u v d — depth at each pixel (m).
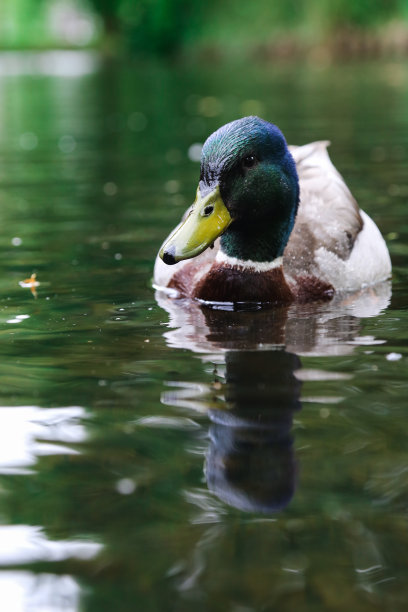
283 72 41.12
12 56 73.00
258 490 4.61
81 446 5.20
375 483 4.65
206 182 8.24
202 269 9.02
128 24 57.59
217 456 5.01
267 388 6.10
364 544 4.11
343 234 9.52
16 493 4.64
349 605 3.70
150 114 27.61
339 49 46.66
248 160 8.24
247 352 6.96
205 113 26.88
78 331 7.65
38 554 4.09
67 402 5.90
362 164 16.56
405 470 4.79
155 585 3.84
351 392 5.98
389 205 13.07
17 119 27.95
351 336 7.39
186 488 4.66
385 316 8.08
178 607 3.69
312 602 3.72
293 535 4.20
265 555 4.04
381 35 45.69
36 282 9.45
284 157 8.55
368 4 45.72
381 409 5.65
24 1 88.75
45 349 7.12
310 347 7.07
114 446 5.18
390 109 25.41
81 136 23.16
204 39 53.16
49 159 19.20
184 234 8.07
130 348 7.12
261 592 3.78
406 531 4.21
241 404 5.79
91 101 32.75
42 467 4.93
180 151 19.61
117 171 17.16
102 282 9.45
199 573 3.91
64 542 4.17
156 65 51.62
